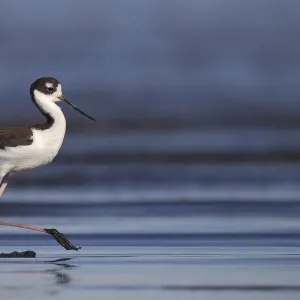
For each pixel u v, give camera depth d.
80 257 12.34
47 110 13.70
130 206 16.53
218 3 49.94
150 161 21.83
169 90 33.66
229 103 30.81
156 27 46.09
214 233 13.98
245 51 41.41
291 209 16.09
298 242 13.28
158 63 39.09
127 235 13.90
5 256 12.41
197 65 38.72
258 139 24.50
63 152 22.78
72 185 18.92
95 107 29.75
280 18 47.53
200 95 32.59
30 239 13.84
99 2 49.88
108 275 11.16
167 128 26.59
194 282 10.76
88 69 37.78
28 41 42.31
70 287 10.53
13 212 16.02
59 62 39.09
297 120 27.84
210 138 24.80
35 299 9.95
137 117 28.17
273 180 19.41
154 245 13.12
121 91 33.28
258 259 12.09
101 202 16.91
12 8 47.75
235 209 16.12
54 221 15.16
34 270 11.50
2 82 34.41
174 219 15.18
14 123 27.31
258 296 10.09
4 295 10.12
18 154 13.32
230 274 11.17
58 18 46.97
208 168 20.98
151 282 10.76
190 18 47.78
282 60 39.66
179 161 21.83
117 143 24.05
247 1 50.12
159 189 18.38
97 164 21.42
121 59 39.97
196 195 17.62
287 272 11.27
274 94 32.72
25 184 19.06
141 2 49.88
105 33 44.56
